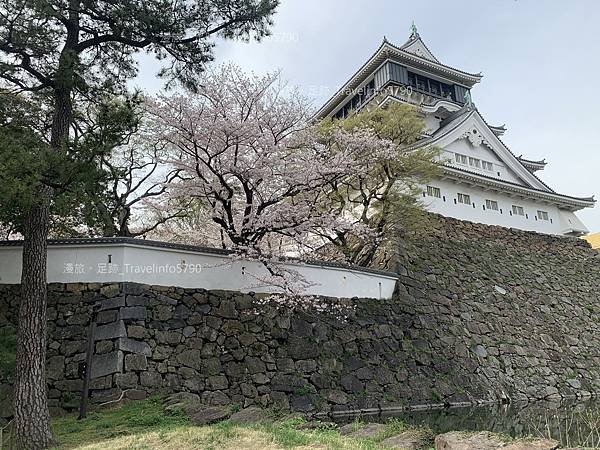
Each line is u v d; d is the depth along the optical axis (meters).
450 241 20.38
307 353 12.39
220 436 6.69
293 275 12.66
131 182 16.88
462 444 6.00
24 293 8.16
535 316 19.33
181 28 9.77
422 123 18.47
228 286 12.16
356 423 8.62
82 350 10.27
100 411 9.32
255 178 12.77
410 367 13.94
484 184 22.86
